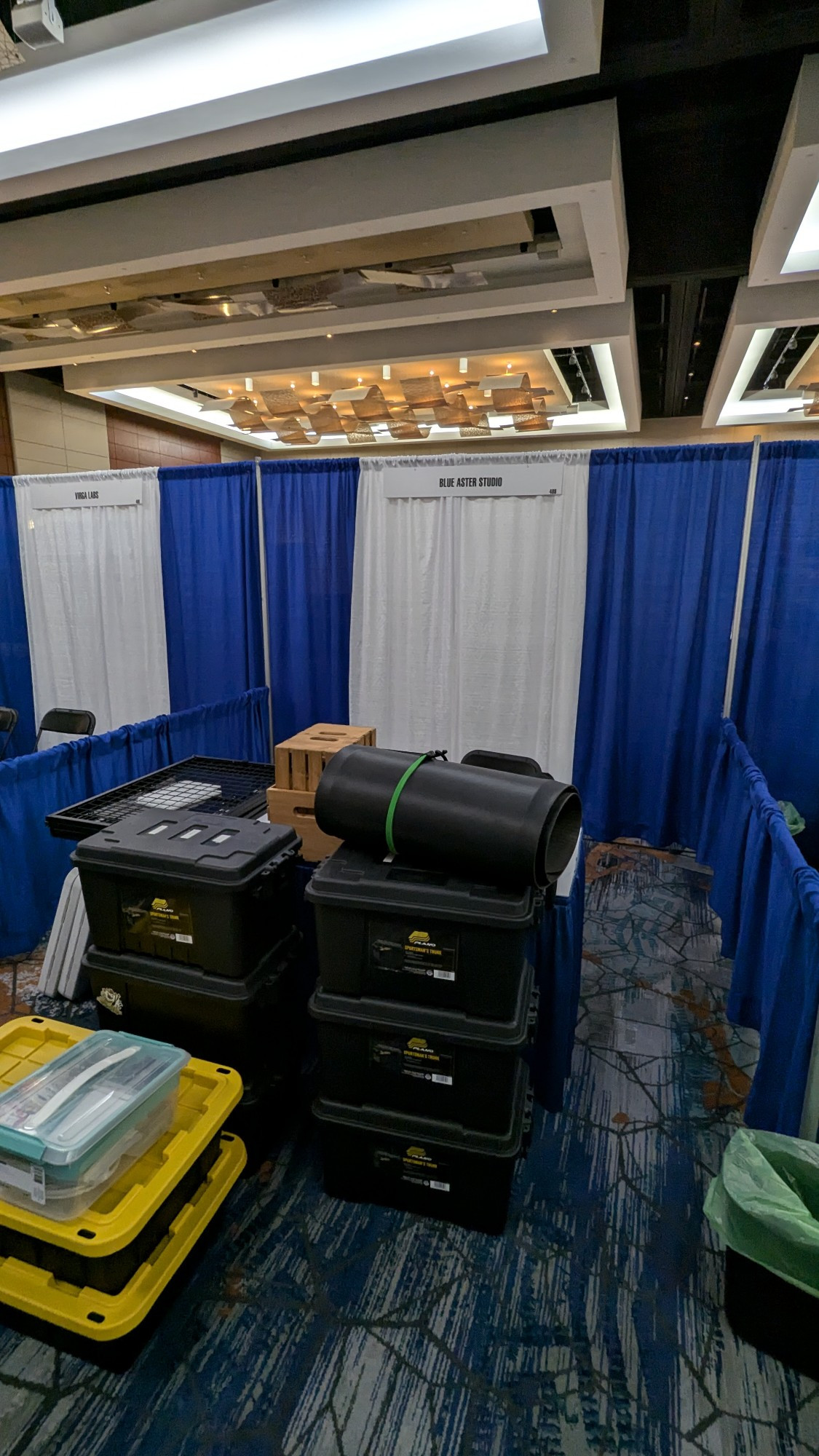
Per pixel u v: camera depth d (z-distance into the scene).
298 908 2.00
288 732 4.31
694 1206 1.73
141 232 3.34
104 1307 1.27
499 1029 1.43
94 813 2.09
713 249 3.82
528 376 5.05
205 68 2.12
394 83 2.13
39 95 2.25
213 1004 1.64
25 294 3.97
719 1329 1.44
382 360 5.23
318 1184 1.77
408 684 3.96
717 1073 2.22
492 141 2.71
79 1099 1.35
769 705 3.43
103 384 5.85
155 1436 1.24
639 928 3.15
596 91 2.53
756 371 5.88
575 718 3.72
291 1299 1.48
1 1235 1.33
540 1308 1.47
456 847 1.40
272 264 3.60
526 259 3.61
